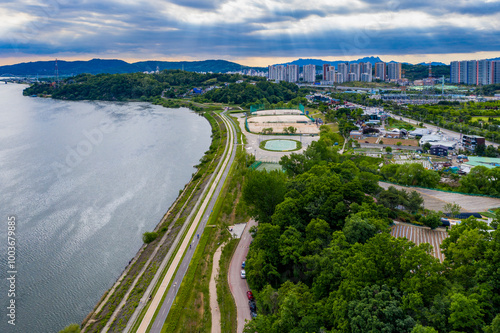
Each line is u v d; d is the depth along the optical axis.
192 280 145.62
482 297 88.31
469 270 99.38
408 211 181.75
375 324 88.12
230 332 118.81
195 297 136.38
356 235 132.38
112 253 182.62
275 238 147.62
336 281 114.56
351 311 94.69
